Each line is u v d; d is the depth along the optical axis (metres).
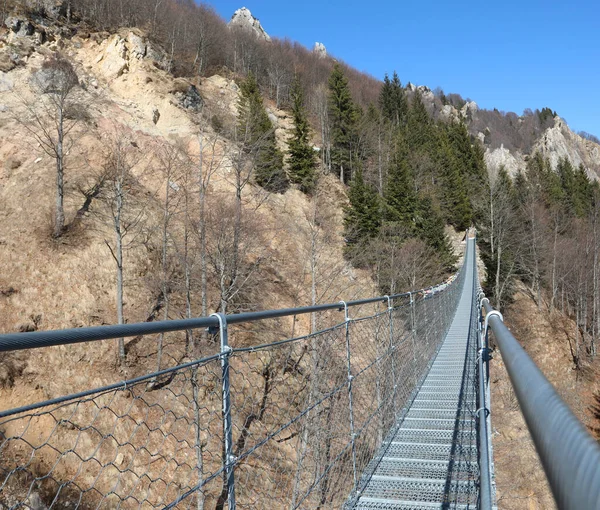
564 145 112.44
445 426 5.11
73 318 19.62
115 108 34.56
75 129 29.09
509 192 49.22
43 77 32.28
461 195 48.06
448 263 34.72
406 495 3.88
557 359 32.88
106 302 20.58
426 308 7.68
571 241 39.75
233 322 2.12
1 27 37.38
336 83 49.03
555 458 0.32
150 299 21.22
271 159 32.88
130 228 23.42
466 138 60.22
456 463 4.24
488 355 2.92
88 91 34.22
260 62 61.91
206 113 34.56
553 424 0.37
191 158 28.67
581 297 35.44
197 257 21.23
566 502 0.26
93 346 17.25
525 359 0.69
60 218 22.42
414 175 46.16
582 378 31.80
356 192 31.94
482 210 47.22
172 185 26.98
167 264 22.48
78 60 38.97
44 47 36.84
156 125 35.56
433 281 30.03
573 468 0.27
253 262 23.36
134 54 39.97
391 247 28.31
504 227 40.97
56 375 16.48
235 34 62.66
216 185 28.73
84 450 9.56
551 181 58.34
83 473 9.20
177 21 54.47
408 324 6.27
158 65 42.16
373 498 3.86
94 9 47.06
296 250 27.16
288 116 51.56
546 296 39.19
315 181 34.88
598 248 38.06
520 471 15.00
